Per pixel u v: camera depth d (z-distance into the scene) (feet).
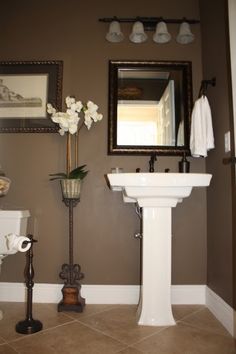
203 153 5.87
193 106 6.73
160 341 4.58
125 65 6.90
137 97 6.88
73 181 5.94
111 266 6.47
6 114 6.84
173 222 6.55
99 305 6.21
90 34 7.04
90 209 6.59
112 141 6.66
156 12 7.09
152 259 5.20
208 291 6.17
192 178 4.73
